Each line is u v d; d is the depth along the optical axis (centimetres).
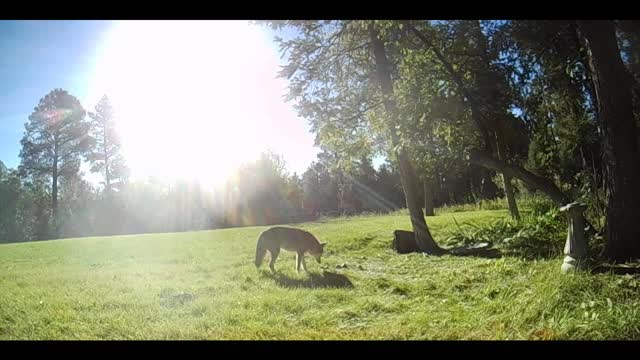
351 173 1517
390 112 1104
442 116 994
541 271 763
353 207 4891
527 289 636
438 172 1366
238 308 643
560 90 1128
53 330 559
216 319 585
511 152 1633
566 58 1040
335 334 504
